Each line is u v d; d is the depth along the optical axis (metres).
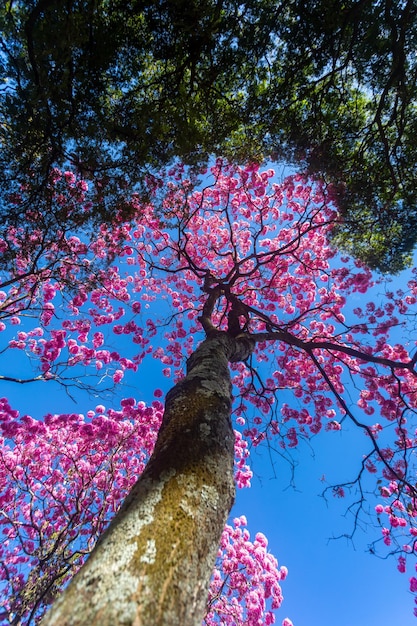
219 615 6.02
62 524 6.14
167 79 4.31
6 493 6.08
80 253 5.75
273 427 6.53
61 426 6.68
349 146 5.20
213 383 2.30
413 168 5.00
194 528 1.21
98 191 4.93
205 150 5.00
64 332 7.03
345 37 4.34
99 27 3.71
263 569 6.57
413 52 4.34
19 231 5.07
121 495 6.19
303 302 8.52
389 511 6.41
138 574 0.98
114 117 4.32
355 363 7.50
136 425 6.63
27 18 3.48
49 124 3.95
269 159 5.61
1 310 5.49
